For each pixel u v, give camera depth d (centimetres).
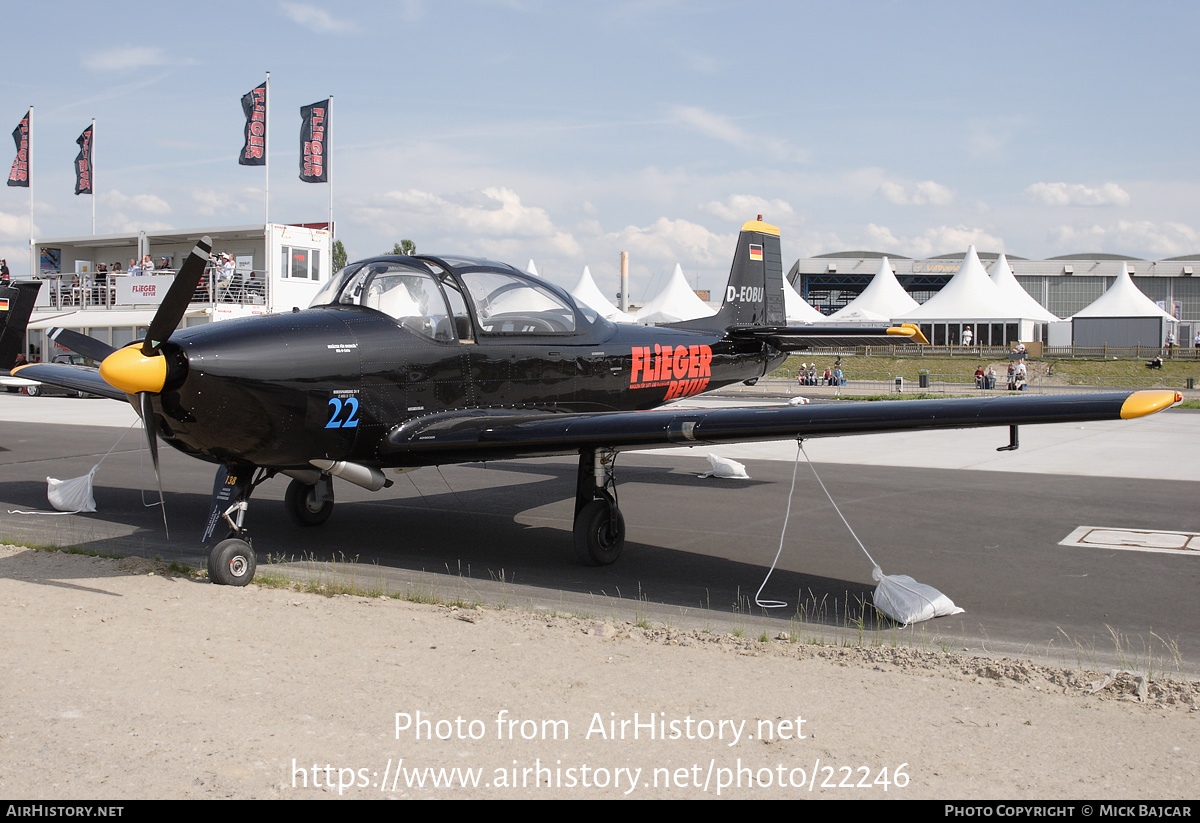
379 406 538
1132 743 296
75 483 777
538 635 414
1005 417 425
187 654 377
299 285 2645
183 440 496
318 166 2709
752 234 1092
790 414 483
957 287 4075
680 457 1196
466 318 593
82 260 3022
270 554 609
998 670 373
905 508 801
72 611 441
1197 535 681
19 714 310
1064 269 6762
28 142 3041
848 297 7956
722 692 341
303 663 368
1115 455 1206
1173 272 6675
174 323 464
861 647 410
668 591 522
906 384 3269
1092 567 581
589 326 705
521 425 543
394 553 619
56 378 751
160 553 604
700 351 850
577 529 581
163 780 263
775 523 734
